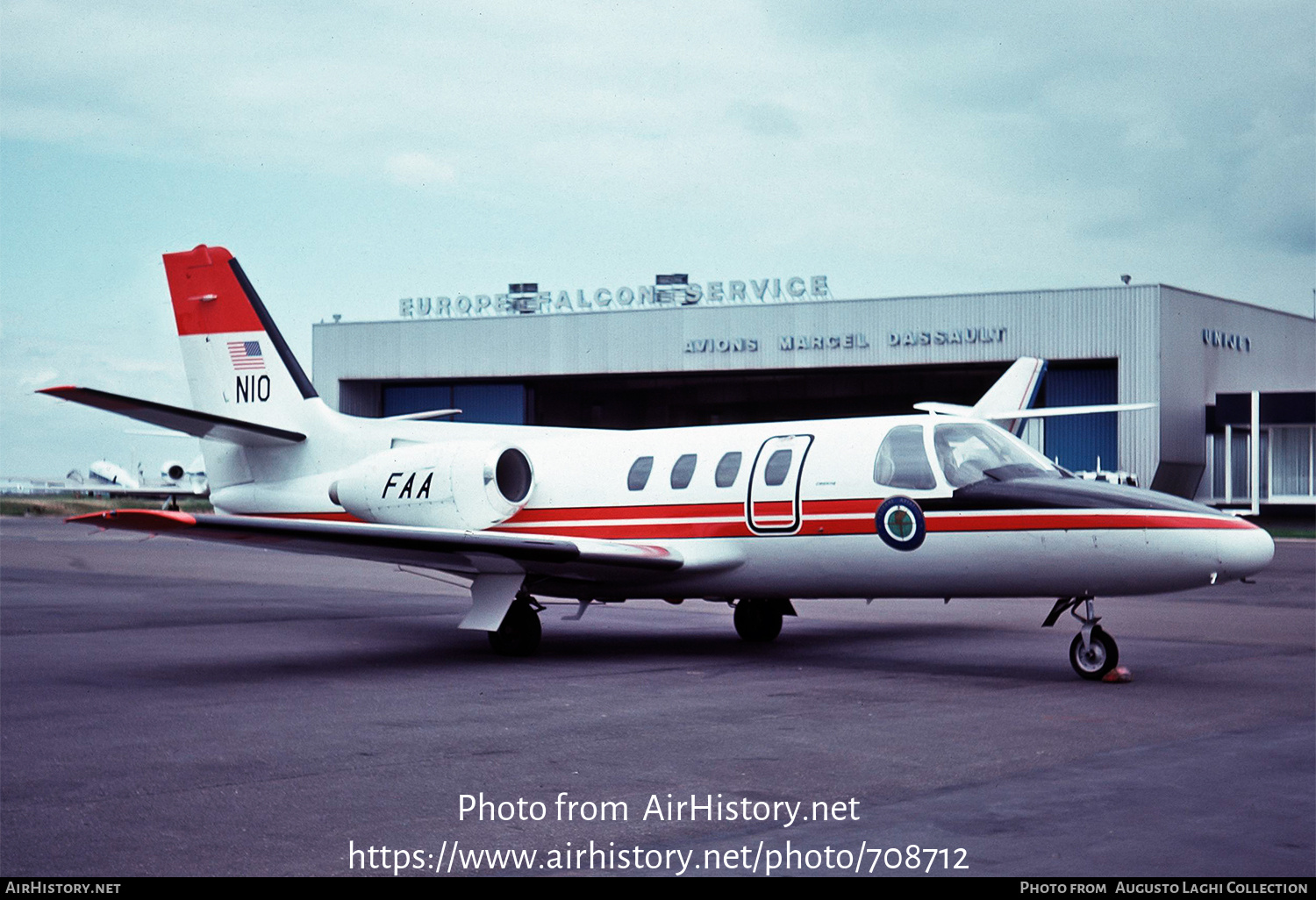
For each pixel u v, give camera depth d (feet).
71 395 44.11
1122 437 148.56
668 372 171.01
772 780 22.70
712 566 42.11
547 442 48.52
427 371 182.70
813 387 198.29
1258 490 154.10
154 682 35.99
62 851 18.61
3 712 30.81
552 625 53.57
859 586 39.88
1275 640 45.37
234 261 54.70
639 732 27.53
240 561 100.73
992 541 36.14
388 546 37.47
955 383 187.62
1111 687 33.83
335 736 27.43
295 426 53.21
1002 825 19.40
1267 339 181.98
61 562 96.43
